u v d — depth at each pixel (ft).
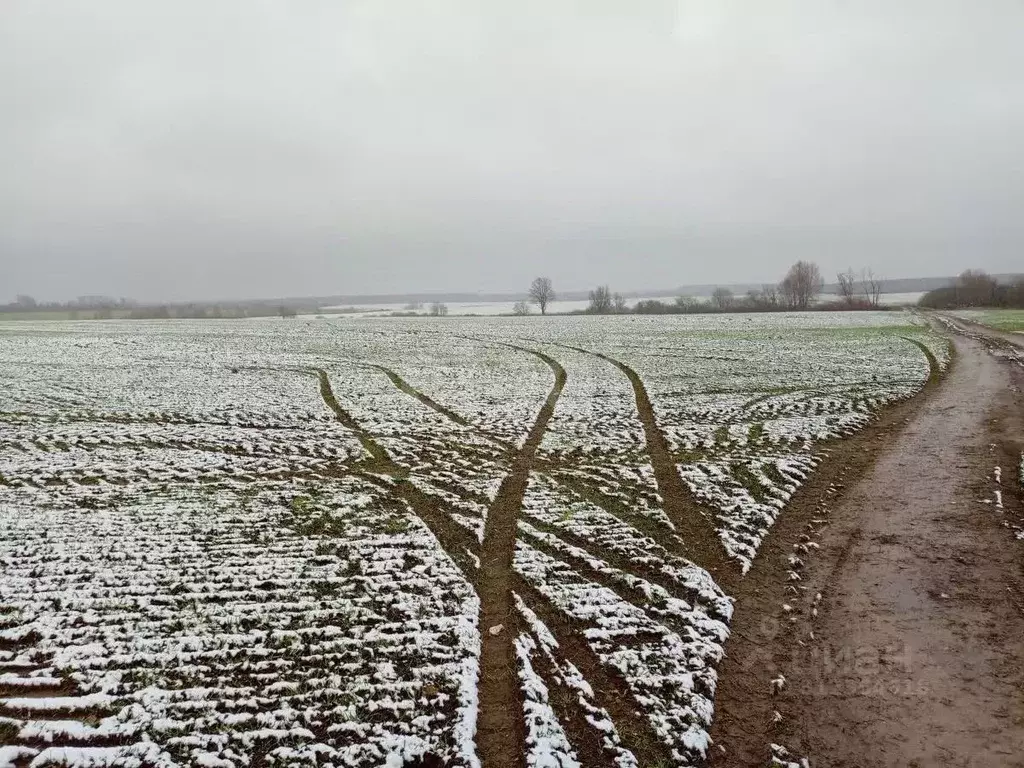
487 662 26.86
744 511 41.06
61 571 33.96
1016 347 119.55
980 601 29.68
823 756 21.12
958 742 21.27
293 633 28.53
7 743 22.30
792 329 167.22
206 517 41.32
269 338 159.02
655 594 31.55
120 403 75.97
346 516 41.60
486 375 97.76
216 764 21.42
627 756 21.40
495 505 43.80
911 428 61.26
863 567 33.60
